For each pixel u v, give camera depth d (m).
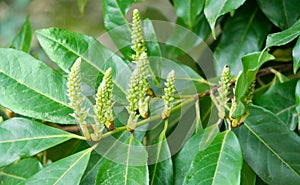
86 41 0.82
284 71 0.99
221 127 0.83
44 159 0.92
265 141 0.82
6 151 0.76
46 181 0.75
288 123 0.88
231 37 0.97
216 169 0.75
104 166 0.76
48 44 0.82
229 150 0.76
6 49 0.79
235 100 0.75
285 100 0.89
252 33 0.97
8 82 0.79
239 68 0.96
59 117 0.78
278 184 0.80
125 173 0.75
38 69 0.79
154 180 0.78
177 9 0.91
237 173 0.74
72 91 0.74
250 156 0.81
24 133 0.77
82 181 0.80
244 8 0.98
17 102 0.78
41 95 0.79
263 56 0.74
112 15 0.87
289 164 0.81
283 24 0.91
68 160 0.76
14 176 0.84
